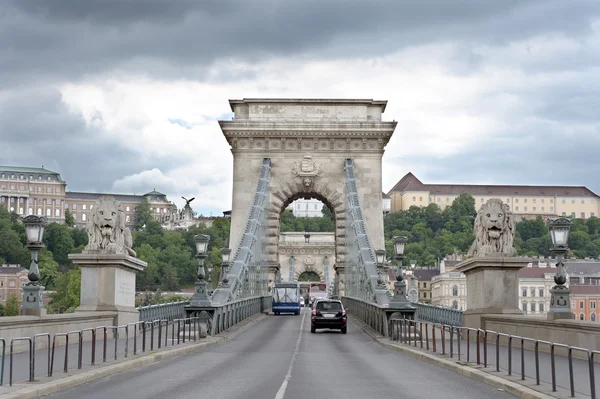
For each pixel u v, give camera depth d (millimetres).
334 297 110688
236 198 89812
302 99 91750
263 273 87562
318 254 178250
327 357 35719
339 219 89812
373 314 56312
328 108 92000
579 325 29188
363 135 90500
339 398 21391
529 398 20688
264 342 46312
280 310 89812
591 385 18688
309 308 128000
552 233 32875
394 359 34688
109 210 42812
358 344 45312
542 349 33156
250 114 91688
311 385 24484
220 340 45750
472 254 43562
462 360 30594
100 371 25906
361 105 92188
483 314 41625
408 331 41750
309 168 90125
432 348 37812
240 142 90750
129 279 45156
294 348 41562
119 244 43094
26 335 31672
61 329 35375
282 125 90500
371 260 66375
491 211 42531
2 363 21641
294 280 177625
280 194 90250
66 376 24109
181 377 26359
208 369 29422
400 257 47906
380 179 90188
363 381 25625
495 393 22422
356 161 90562
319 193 90500
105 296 42031
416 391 22969
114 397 21188
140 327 46969
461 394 22250
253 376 26984
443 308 54812
